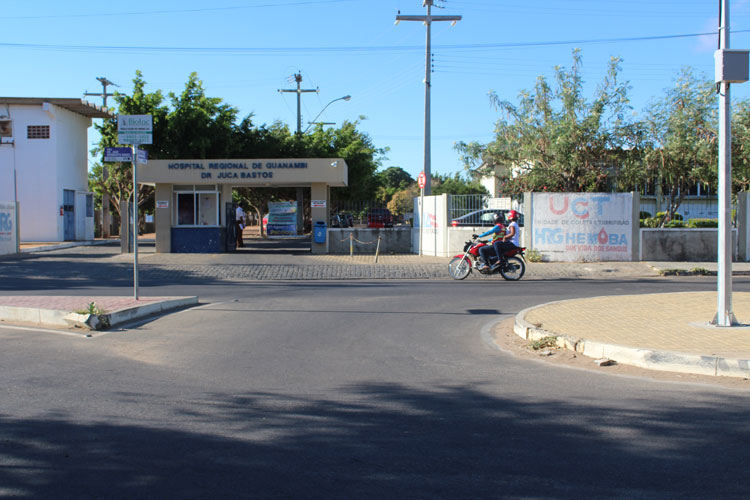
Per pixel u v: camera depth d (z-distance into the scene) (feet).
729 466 14.29
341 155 116.67
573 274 59.77
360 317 35.81
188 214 80.07
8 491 12.98
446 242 71.97
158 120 92.94
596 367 23.81
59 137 95.30
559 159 73.41
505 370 23.56
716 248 67.31
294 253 79.05
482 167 82.12
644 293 45.37
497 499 12.69
